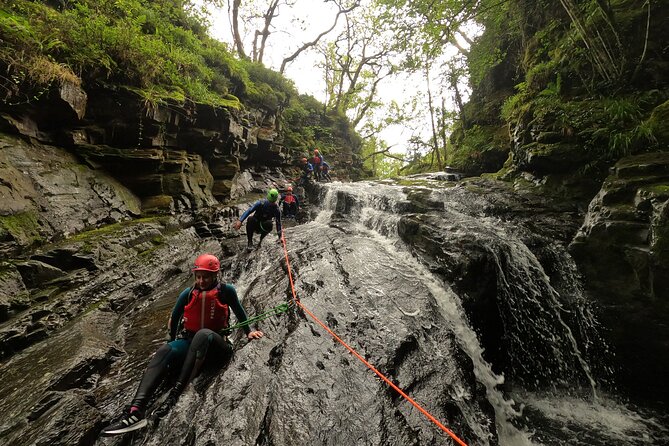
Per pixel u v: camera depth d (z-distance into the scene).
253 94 13.57
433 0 8.49
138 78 7.09
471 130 13.67
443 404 2.92
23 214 4.49
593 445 3.78
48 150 5.57
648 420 4.27
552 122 7.79
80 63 5.89
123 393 2.89
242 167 12.61
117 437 2.35
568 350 5.14
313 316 3.90
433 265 5.52
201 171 9.00
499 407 4.14
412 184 11.45
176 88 8.18
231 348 3.14
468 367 3.65
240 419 2.42
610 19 6.68
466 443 2.63
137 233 5.92
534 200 7.53
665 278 4.13
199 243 7.07
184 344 2.83
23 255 4.22
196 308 2.84
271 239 7.13
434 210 7.81
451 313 4.62
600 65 7.17
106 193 6.23
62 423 2.32
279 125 15.62
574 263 5.28
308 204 12.17
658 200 4.29
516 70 12.20
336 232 7.61
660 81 6.42
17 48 4.94
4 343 3.29
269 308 4.09
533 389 4.88
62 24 5.92
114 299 4.59
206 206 8.76
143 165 7.16
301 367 3.04
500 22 11.82
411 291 4.69
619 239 4.61
